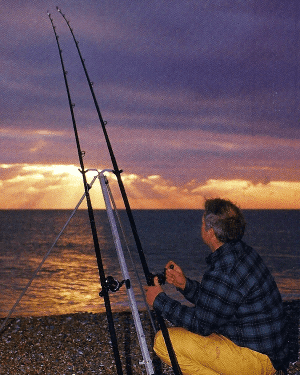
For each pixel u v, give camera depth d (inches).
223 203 101.7
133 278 785.6
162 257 1432.1
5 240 2385.6
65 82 127.2
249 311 96.5
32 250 1771.7
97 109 118.7
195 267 1104.8
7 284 799.7
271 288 99.7
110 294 518.3
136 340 187.3
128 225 4279.0
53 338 189.5
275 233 3250.5
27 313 418.9
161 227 4298.7
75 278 905.5
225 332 100.7
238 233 100.0
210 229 101.0
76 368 155.5
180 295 462.0
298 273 951.6
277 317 99.2
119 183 109.3
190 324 96.0
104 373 151.4
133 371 153.6
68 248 1854.1
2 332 197.9
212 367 100.6
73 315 229.3
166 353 106.0
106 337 190.9
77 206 124.4
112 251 1681.8
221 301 94.6
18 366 157.1
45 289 729.0
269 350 97.3
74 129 118.0
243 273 95.9
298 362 155.4
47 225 4537.4
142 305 349.1
